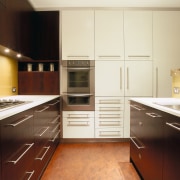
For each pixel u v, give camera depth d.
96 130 3.41
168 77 3.39
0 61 2.63
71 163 2.55
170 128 1.33
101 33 3.34
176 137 1.24
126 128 3.42
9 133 1.24
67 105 3.38
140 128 2.10
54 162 2.58
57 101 3.10
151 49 3.37
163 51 3.38
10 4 2.05
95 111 3.39
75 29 3.33
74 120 3.40
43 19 3.35
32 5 3.15
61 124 3.40
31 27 3.00
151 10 3.38
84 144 3.34
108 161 2.62
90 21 3.33
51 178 2.15
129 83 3.38
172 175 1.30
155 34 3.37
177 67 3.39
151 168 1.73
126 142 3.43
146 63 3.38
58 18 3.35
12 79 3.08
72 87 3.38
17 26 2.29
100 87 3.37
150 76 3.38
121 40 3.35
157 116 1.57
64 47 3.34
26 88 3.33
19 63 3.38
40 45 3.36
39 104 1.94
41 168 2.10
